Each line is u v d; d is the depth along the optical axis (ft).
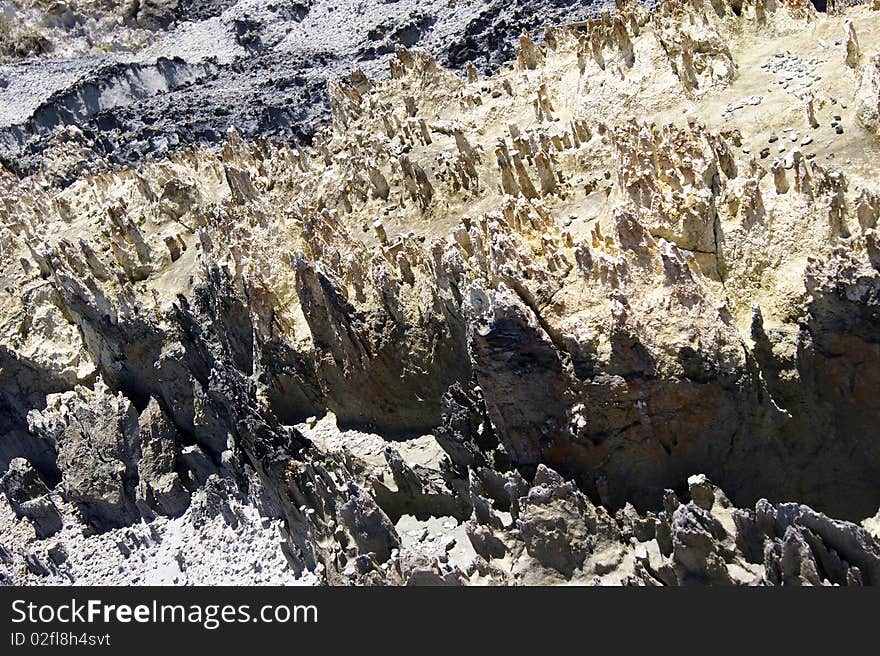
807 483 52.42
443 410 60.18
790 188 55.67
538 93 73.72
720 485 52.75
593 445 53.88
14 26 179.93
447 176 71.61
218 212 78.69
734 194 56.70
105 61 162.30
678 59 69.05
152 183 89.45
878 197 52.16
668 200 57.21
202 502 78.43
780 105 62.90
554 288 55.16
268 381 71.72
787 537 45.14
